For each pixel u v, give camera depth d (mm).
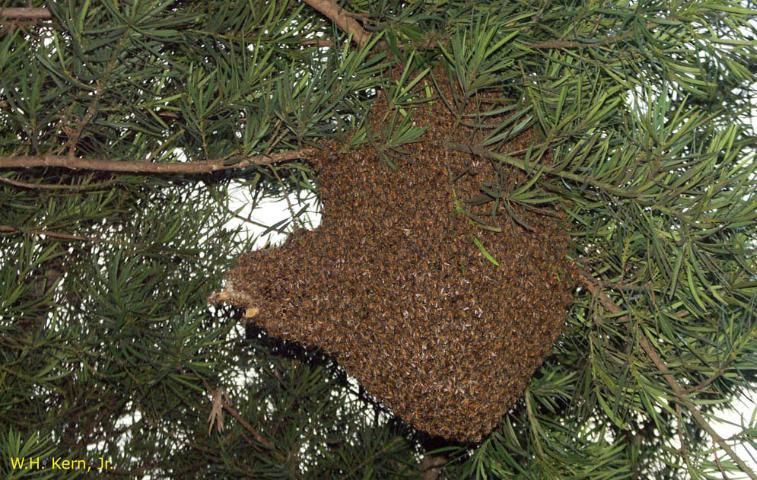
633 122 1501
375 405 2244
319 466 2195
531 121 1439
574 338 1739
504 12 1494
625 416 1709
